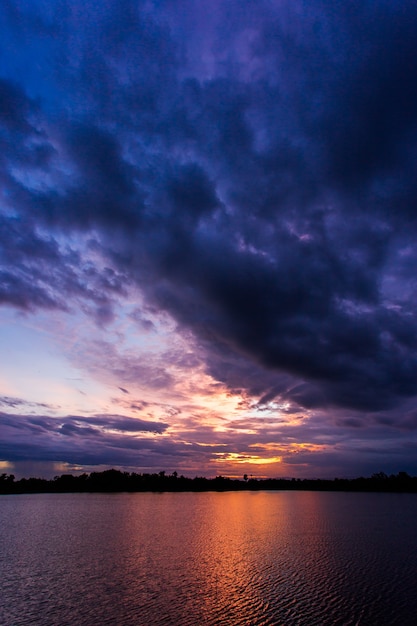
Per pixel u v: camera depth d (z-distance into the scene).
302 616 36.19
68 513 146.00
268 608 38.22
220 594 42.41
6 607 38.44
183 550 68.56
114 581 47.50
